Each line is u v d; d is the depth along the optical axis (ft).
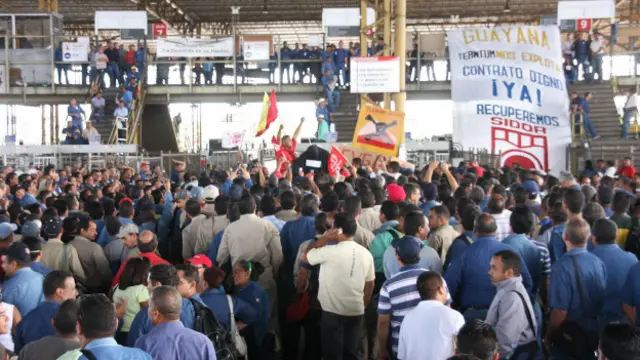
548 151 65.82
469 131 66.74
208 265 18.61
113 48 82.99
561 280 16.93
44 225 23.89
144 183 41.06
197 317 15.87
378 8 68.18
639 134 79.05
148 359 12.26
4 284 18.19
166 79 84.89
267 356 20.94
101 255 24.22
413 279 16.76
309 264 21.53
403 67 62.49
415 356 14.37
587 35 86.48
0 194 34.60
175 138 94.02
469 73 67.00
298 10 112.98
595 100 81.20
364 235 22.68
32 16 82.89
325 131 72.90
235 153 69.46
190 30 119.44
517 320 15.39
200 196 31.19
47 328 15.76
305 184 32.63
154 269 15.72
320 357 23.18
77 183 44.55
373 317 22.07
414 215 18.81
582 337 16.98
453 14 118.21
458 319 14.33
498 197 22.27
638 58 83.35
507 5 107.24
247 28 132.16
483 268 17.72
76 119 75.72
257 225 23.59
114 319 12.35
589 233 17.48
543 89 66.13
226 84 83.61
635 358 9.82
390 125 50.49
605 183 36.42
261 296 20.54
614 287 17.42
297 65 84.02
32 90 82.17
